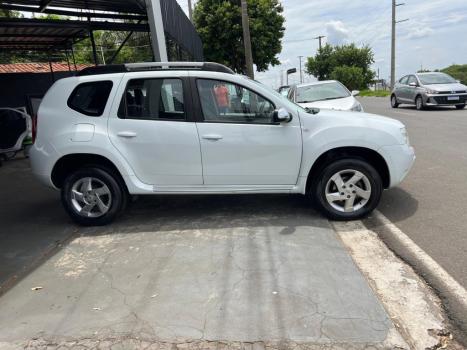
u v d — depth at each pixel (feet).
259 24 100.99
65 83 17.33
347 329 10.03
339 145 16.37
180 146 16.62
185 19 54.13
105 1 32.81
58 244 16.26
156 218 18.43
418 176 23.02
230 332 10.13
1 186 27.07
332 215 16.92
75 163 17.92
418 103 59.26
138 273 13.34
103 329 10.55
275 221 17.17
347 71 206.49
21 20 35.37
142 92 16.83
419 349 9.45
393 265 13.25
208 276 12.82
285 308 10.94
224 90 16.66
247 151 16.56
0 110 35.14
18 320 11.21
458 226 15.90
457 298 11.26
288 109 16.48
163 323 10.63
